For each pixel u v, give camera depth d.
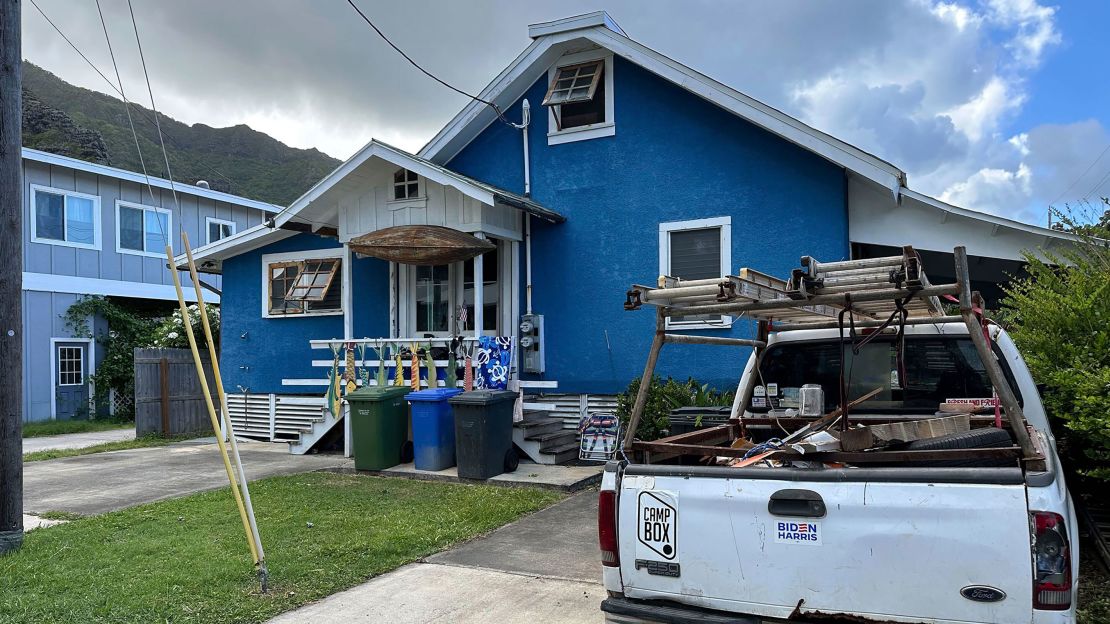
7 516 6.32
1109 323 5.35
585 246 11.05
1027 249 8.86
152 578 5.53
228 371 13.88
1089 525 5.31
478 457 8.80
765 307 3.73
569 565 5.82
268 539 6.52
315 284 12.81
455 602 5.09
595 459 9.70
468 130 11.73
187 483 9.35
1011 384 4.58
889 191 9.23
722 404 9.41
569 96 10.83
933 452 3.34
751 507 3.19
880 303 4.28
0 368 6.35
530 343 11.08
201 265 14.00
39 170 18.80
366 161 10.84
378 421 9.52
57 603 5.05
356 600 5.17
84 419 19.61
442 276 11.91
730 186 10.20
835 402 5.15
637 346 10.63
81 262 19.62
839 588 3.03
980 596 2.82
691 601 3.31
